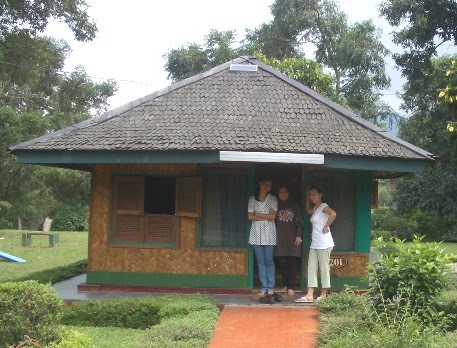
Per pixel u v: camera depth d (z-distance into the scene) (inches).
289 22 1425.9
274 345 316.5
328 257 414.6
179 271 452.4
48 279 515.5
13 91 1332.4
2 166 1122.7
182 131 435.5
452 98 711.1
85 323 382.0
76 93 1477.6
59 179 1273.4
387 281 328.8
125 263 456.8
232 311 384.8
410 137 1238.3
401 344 256.1
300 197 471.2
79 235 1221.1
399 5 1135.6
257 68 499.5
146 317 377.1
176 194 454.3
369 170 437.7
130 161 420.8
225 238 454.0
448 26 1123.3
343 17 1437.0
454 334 291.7
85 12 881.5
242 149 409.1
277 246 426.9
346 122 453.7
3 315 282.5
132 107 467.5
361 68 1393.9
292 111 461.1
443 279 333.1
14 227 1539.1
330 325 321.4
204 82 487.8
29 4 846.5
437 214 1213.1
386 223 1256.2
